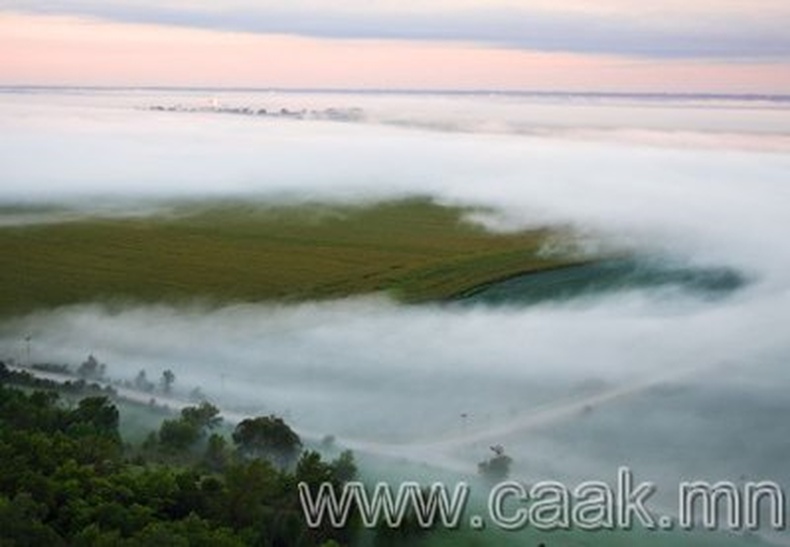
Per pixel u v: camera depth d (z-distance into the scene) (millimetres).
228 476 94625
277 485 95125
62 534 81438
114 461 101938
